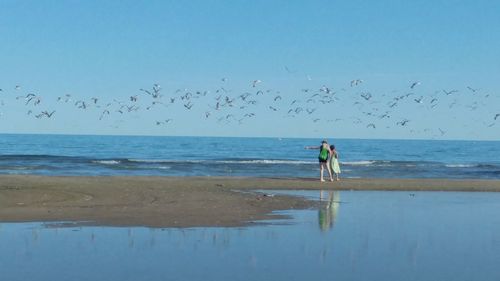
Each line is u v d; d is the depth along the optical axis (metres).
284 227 15.05
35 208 17.75
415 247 12.56
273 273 10.04
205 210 17.98
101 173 36.78
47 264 10.51
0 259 10.87
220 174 36.97
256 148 96.19
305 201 21.45
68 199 19.80
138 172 38.03
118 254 11.41
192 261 10.87
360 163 53.22
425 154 83.69
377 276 9.95
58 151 77.31
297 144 123.19
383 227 15.36
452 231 14.83
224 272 10.06
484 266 10.80
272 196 22.62
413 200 22.73
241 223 15.58
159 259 11.00
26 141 122.94
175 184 26.47
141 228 14.48
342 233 14.23
